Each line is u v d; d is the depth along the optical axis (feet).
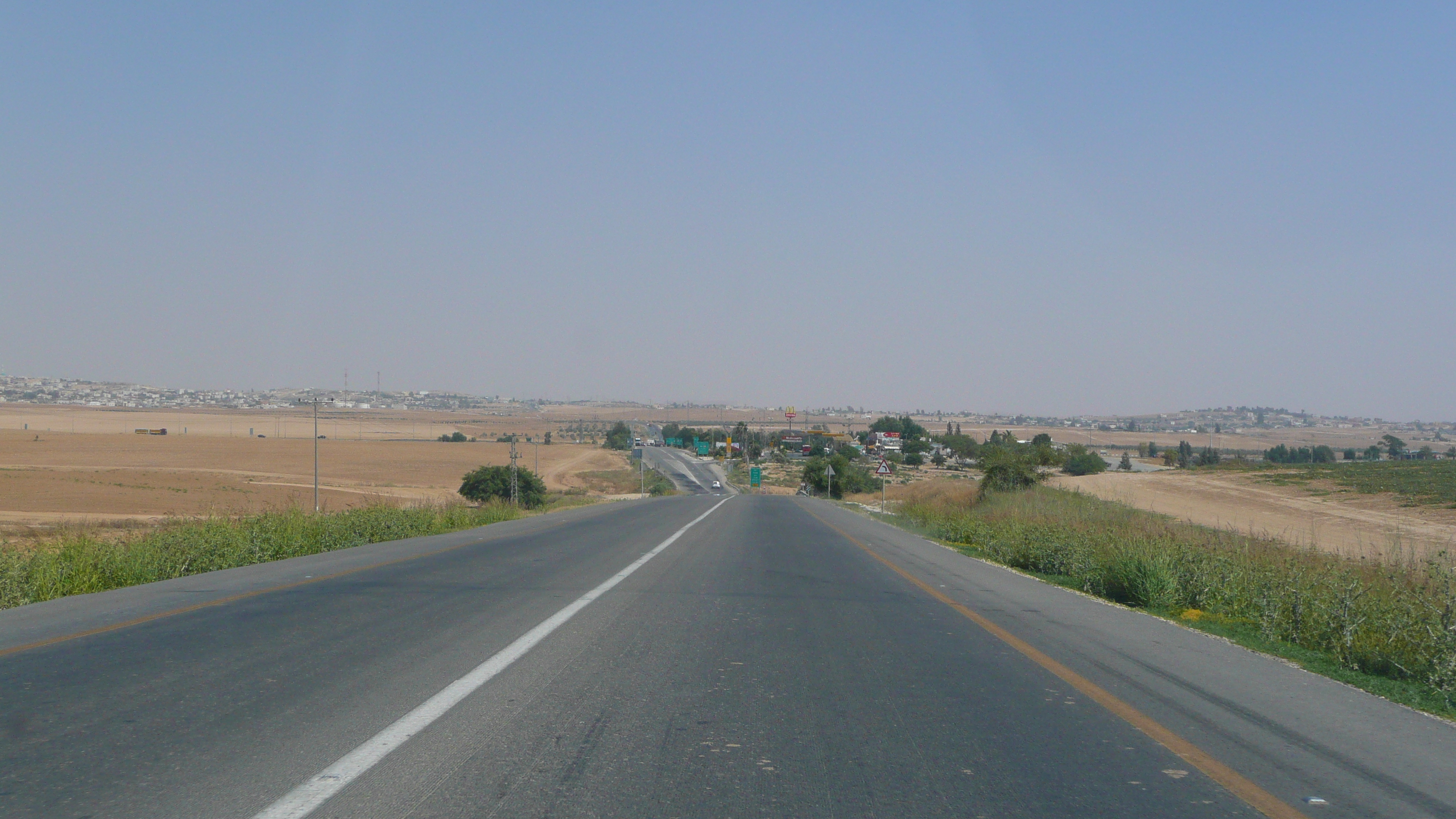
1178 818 16.63
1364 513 148.25
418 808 16.12
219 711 21.93
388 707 22.62
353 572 51.13
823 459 315.78
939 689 26.11
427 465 407.23
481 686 24.95
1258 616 41.73
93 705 22.17
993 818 16.37
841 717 22.89
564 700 23.73
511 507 131.75
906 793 17.52
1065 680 27.61
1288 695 26.76
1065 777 18.74
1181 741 21.49
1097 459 347.97
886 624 37.37
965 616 40.01
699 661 29.01
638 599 42.57
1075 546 63.10
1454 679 27.99
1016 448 172.76
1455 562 48.96
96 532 61.93
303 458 415.23
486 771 18.12
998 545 74.64
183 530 57.88
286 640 30.86
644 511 148.77
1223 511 154.40
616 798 16.84
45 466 318.24
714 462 590.55
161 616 35.19
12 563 43.80
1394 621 34.22
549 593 43.68
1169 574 47.98
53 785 16.85
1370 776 19.34
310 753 18.93
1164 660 31.48
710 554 67.51
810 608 41.39
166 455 402.72
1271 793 18.11
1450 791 18.56
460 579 48.78
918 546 85.35
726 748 20.07
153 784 17.02
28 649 28.63
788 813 16.35
